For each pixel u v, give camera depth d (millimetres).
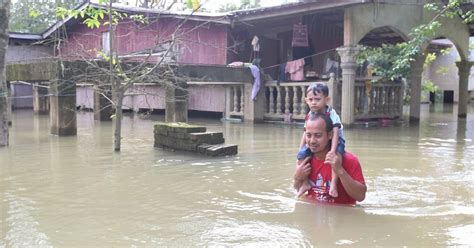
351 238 4020
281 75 15359
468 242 3936
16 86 23781
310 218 4574
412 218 4598
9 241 3961
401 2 14266
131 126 14070
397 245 3863
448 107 23703
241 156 8430
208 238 4027
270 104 15508
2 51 9328
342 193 5059
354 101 14023
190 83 15297
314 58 16281
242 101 15859
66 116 11367
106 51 19109
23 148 9266
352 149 9398
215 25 16656
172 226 4355
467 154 8773
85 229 4270
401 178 6602
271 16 14352
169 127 9000
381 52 19703
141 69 10828
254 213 4758
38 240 3984
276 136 11531
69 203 5137
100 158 8086
